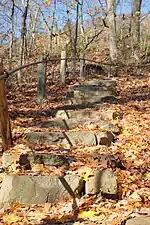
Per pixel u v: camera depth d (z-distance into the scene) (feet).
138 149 15.61
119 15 57.98
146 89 29.86
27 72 39.65
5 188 11.78
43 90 25.04
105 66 39.55
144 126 18.63
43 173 12.60
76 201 11.42
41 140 16.43
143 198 11.30
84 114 20.33
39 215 10.64
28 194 11.66
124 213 10.33
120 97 26.09
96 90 25.79
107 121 19.11
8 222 10.19
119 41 51.62
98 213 10.57
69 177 12.00
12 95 28.66
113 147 15.78
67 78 34.42
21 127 18.53
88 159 13.50
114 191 11.85
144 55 54.44
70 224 9.96
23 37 40.32
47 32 63.26
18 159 13.44
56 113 20.99
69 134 16.51
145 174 13.32
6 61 42.06
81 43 56.65
